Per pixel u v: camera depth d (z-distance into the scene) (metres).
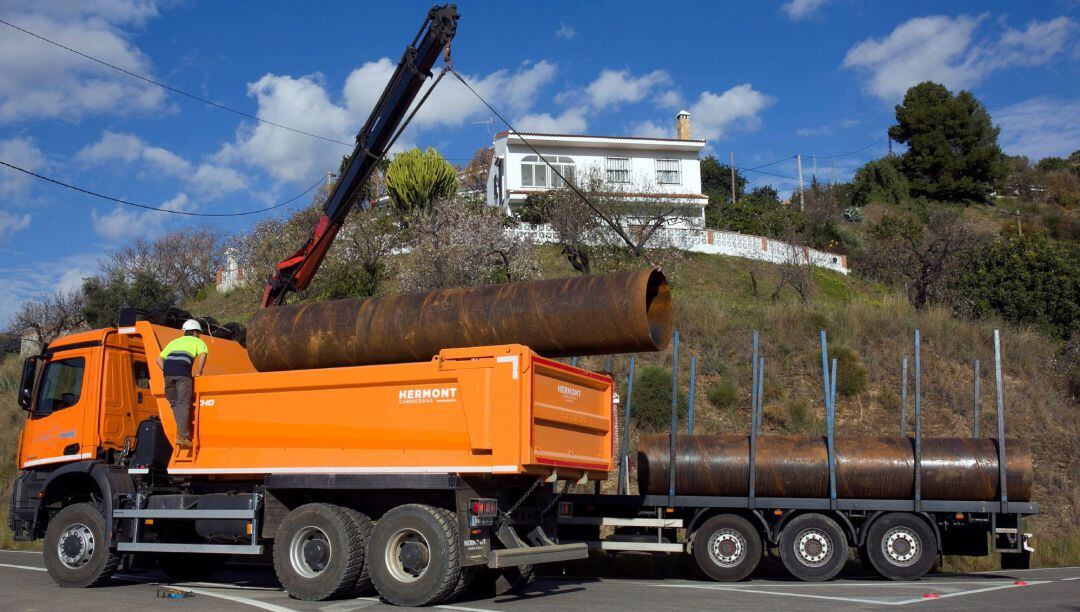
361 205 37.75
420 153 37.12
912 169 66.88
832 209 49.38
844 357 21.50
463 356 9.00
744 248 38.94
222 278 39.66
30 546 17.91
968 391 20.78
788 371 22.03
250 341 11.50
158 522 10.89
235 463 10.21
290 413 9.92
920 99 67.44
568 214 33.09
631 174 44.53
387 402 9.37
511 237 30.08
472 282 27.25
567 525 12.43
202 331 12.12
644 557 13.27
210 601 9.34
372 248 29.72
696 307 25.08
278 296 14.79
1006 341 22.98
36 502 11.64
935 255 34.66
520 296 10.25
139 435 11.08
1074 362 21.70
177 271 50.72
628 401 13.81
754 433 11.94
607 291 9.90
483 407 8.82
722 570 11.66
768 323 24.06
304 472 9.70
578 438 10.10
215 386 10.39
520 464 8.60
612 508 12.29
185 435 10.38
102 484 10.95
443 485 8.91
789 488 11.68
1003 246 29.73
